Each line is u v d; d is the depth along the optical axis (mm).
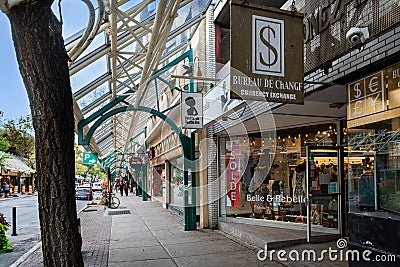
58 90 2486
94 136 14633
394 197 4809
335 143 8836
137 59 8820
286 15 4602
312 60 5191
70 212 2496
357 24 4367
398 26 3832
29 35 2383
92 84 8633
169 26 6797
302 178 9336
